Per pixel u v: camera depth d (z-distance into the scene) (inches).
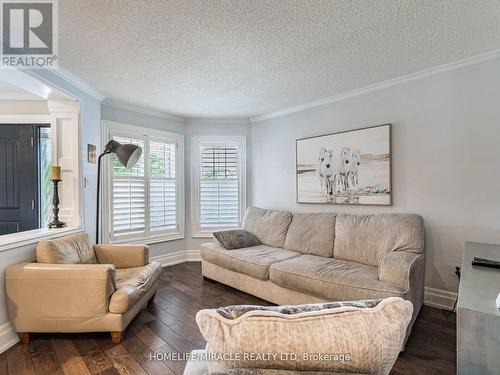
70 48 89.4
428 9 70.6
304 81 118.6
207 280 141.3
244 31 80.0
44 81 99.2
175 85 122.4
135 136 155.3
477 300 41.4
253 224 153.0
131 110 153.6
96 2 66.8
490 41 87.0
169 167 173.3
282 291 104.9
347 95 132.7
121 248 113.0
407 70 108.3
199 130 182.5
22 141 139.1
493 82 95.0
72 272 81.8
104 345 82.7
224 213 182.9
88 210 125.2
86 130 124.2
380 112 122.1
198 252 181.2
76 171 118.1
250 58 97.0
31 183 139.3
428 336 85.7
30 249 91.5
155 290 110.7
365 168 126.0
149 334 88.9
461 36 83.7
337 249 116.0
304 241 127.3
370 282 82.7
